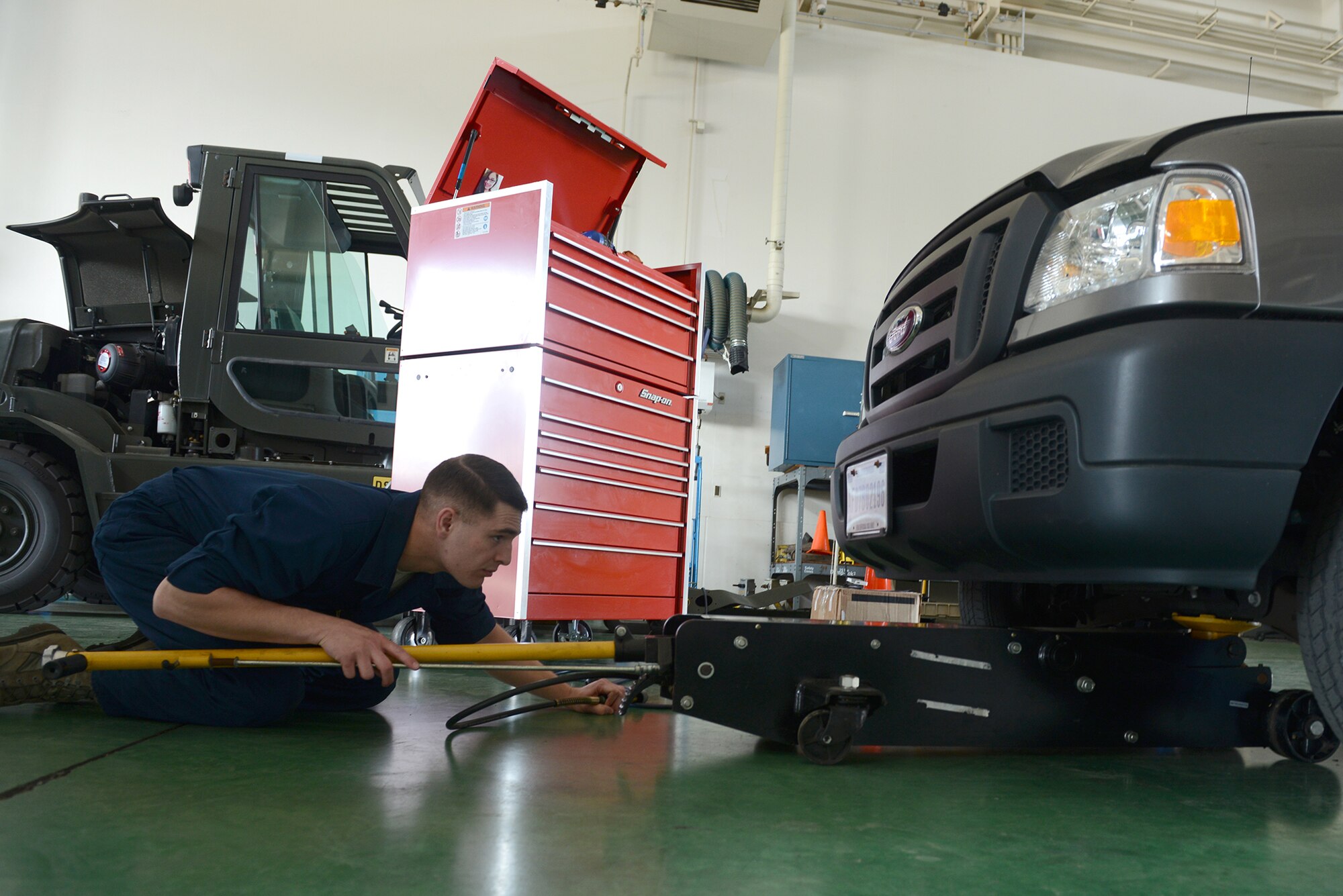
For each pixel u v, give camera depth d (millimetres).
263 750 1304
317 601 1454
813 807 1103
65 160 6383
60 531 3670
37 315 6227
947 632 1469
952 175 7555
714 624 1369
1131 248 1183
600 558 2629
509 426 2406
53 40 6457
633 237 7094
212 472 1560
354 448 3805
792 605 5625
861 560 1789
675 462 2939
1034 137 7730
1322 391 1124
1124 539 1127
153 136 6496
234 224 3652
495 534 1420
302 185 3732
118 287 4082
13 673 1535
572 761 1322
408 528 1439
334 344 3672
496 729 1598
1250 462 1103
